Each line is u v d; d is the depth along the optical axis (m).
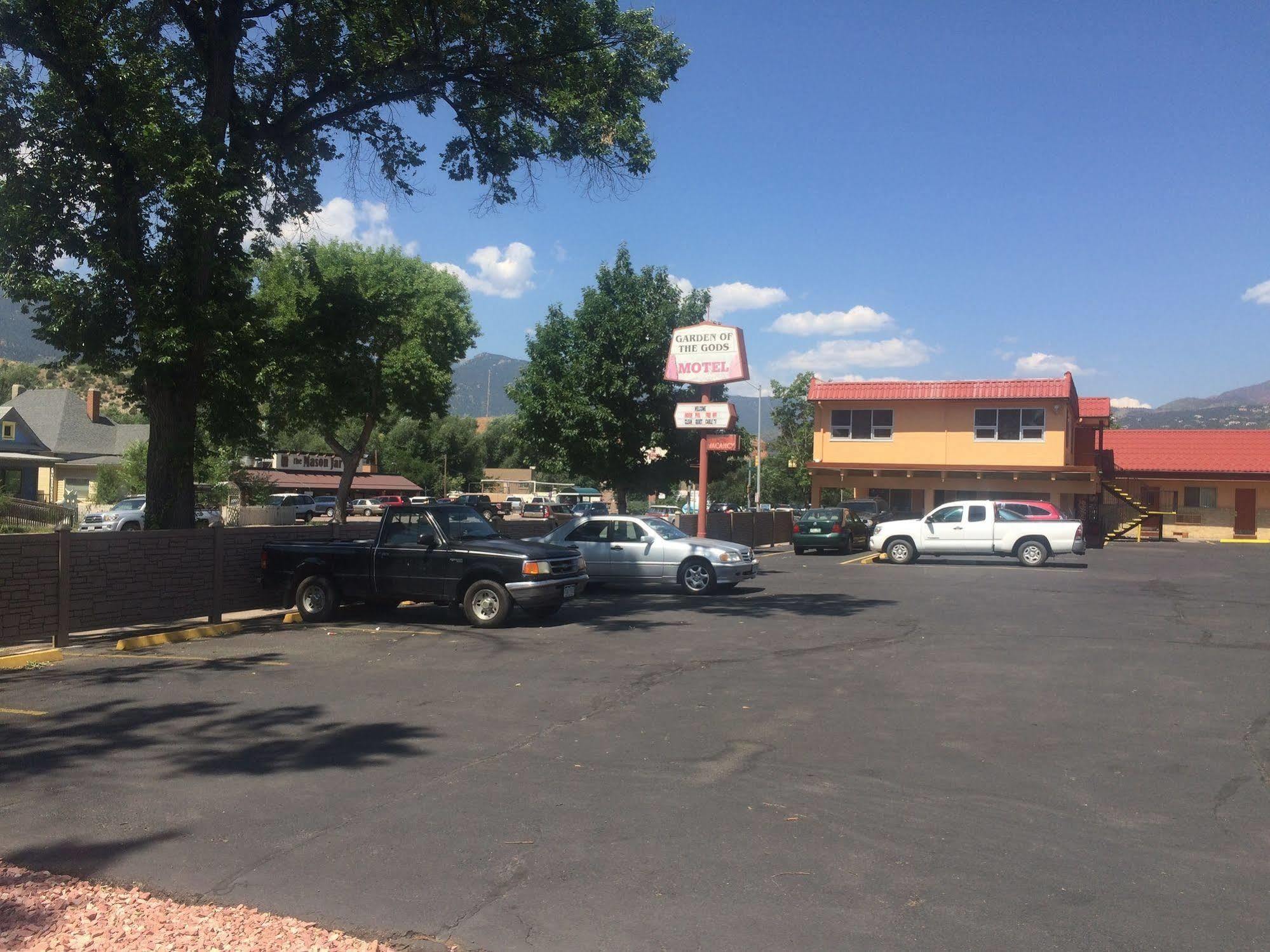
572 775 6.55
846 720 8.12
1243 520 43.53
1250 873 4.95
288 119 17.14
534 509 60.19
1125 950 4.11
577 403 34.19
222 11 15.88
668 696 9.03
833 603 16.78
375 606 15.95
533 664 10.70
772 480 70.88
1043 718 8.21
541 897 4.61
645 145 17.73
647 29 17.06
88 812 5.80
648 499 67.56
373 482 75.06
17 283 14.05
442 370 43.00
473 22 16.05
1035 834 5.50
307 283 36.03
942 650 11.61
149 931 4.21
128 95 13.90
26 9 13.36
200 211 14.11
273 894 4.62
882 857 5.14
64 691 9.26
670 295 35.22
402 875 4.85
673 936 4.21
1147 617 14.79
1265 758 7.04
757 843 5.32
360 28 16.67
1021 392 38.66
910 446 40.53
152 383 15.13
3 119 13.73
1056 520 26.55
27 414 57.06
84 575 11.96
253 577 14.80
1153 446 46.75
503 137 18.28
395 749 7.19
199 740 7.46
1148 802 6.05
